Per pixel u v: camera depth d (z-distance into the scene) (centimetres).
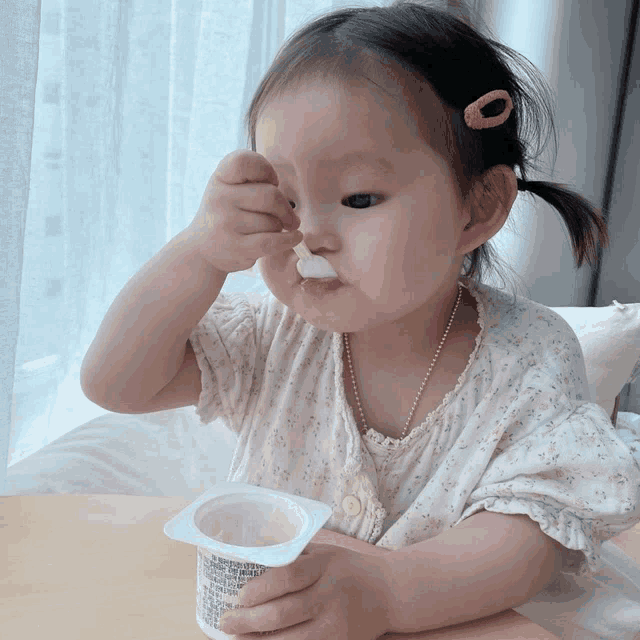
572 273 222
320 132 59
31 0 105
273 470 80
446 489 74
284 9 177
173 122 158
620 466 67
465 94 65
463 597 59
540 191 82
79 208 136
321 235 61
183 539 47
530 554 63
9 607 55
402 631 58
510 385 75
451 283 73
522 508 66
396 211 60
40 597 56
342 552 59
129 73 147
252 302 87
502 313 81
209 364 77
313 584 53
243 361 80
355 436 76
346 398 78
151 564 62
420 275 62
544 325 80
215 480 120
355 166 59
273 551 47
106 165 142
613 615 75
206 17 159
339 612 53
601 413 71
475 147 66
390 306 62
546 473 70
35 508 70
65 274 137
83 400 150
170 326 70
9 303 112
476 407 75
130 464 120
